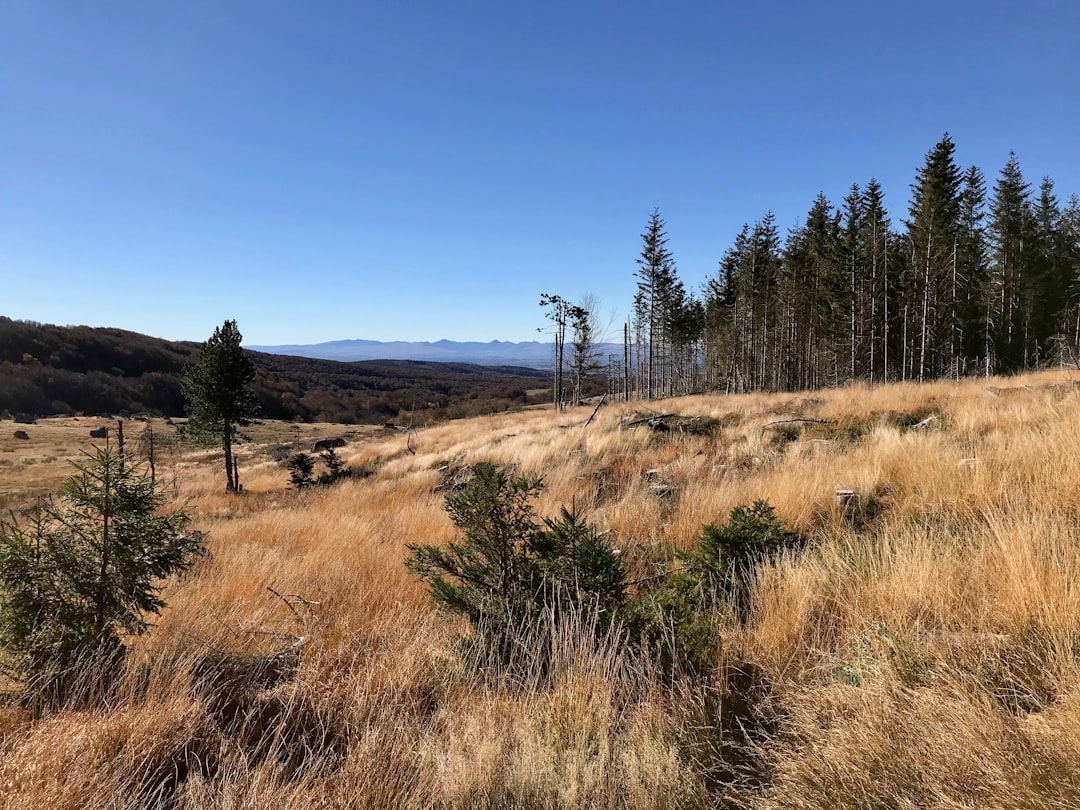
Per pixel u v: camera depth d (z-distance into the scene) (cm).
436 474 1333
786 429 998
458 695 260
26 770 180
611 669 253
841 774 173
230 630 337
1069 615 228
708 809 178
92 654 255
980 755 165
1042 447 504
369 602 416
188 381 2167
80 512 271
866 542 386
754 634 295
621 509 623
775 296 3688
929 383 1473
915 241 3173
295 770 205
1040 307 3422
